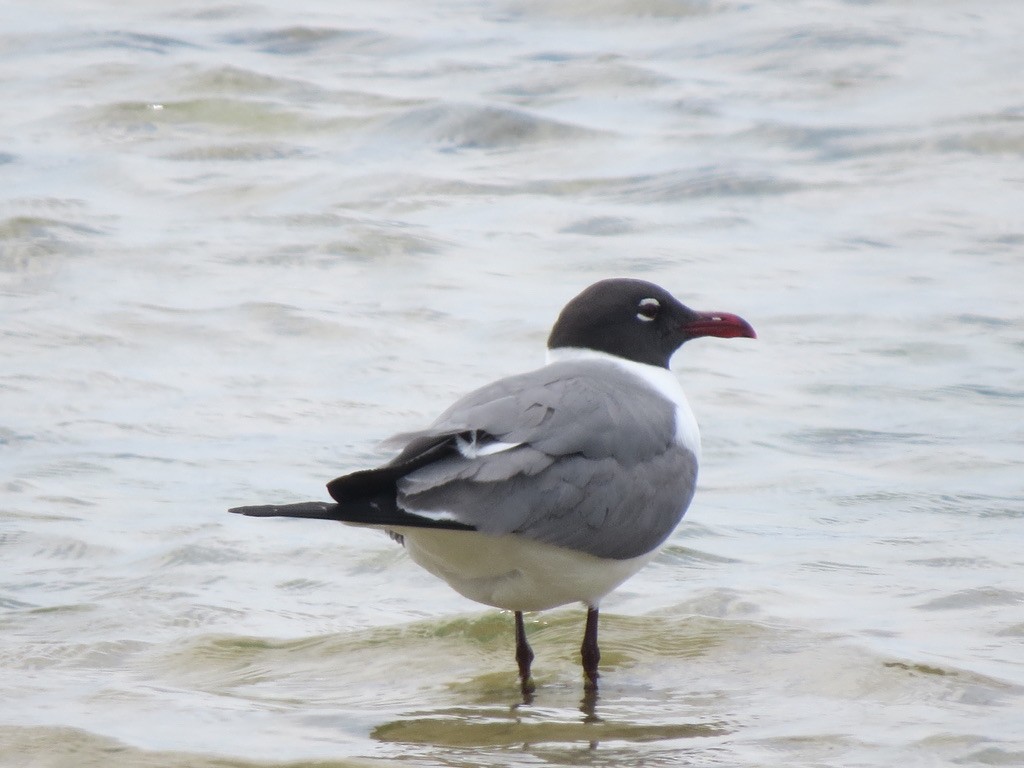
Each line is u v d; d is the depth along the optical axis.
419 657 9.34
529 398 8.82
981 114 24.47
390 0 32.75
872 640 9.24
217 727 8.09
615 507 8.73
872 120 24.58
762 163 22.72
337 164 22.61
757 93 26.05
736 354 16.14
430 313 17.05
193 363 15.66
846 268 18.69
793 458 13.35
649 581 10.67
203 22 30.75
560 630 9.76
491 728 8.12
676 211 20.77
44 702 8.42
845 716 8.17
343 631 9.74
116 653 9.34
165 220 20.25
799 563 10.88
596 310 10.08
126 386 15.01
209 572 10.75
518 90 26.25
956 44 28.50
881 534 11.50
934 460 13.16
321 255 18.92
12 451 13.32
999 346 16.19
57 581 10.57
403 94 25.78
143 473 12.81
